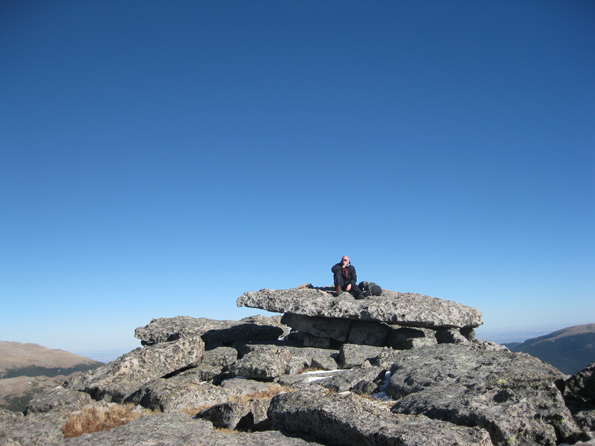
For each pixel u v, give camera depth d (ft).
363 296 83.56
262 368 60.39
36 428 35.81
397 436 24.45
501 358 47.52
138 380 62.59
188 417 36.83
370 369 55.62
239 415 37.50
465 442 23.86
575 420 31.01
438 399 34.55
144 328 95.96
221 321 99.55
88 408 43.39
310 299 80.12
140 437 30.14
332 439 28.60
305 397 34.09
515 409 29.58
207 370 69.00
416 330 81.15
